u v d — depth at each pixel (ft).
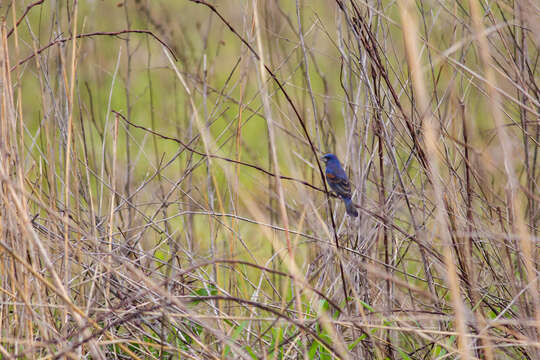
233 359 27.02
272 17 41.55
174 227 44.68
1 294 27.25
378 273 24.67
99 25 49.70
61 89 33.30
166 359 30.60
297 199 42.45
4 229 27.14
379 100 30.37
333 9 40.47
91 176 41.01
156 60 59.21
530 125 34.86
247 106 32.73
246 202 29.43
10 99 26.53
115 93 60.70
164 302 27.40
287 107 42.70
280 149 50.01
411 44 21.68
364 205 32.40
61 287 24.07
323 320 25.38
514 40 28.45
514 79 30.45
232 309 35.76
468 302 32.73
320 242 33.04
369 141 36.96
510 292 30.37
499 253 31.58
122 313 27.81
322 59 50.52
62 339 25.89
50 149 29.17
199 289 31.91
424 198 31.37
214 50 65.87
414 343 33.24
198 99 48.29
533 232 28.27
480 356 28.25
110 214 30.09
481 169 32.78
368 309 30.86
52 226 30.22
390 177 33.47
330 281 33.83
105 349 29.66
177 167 52.80
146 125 59.88
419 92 21.90
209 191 35.27
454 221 29.35
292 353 30.22
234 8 50.03
